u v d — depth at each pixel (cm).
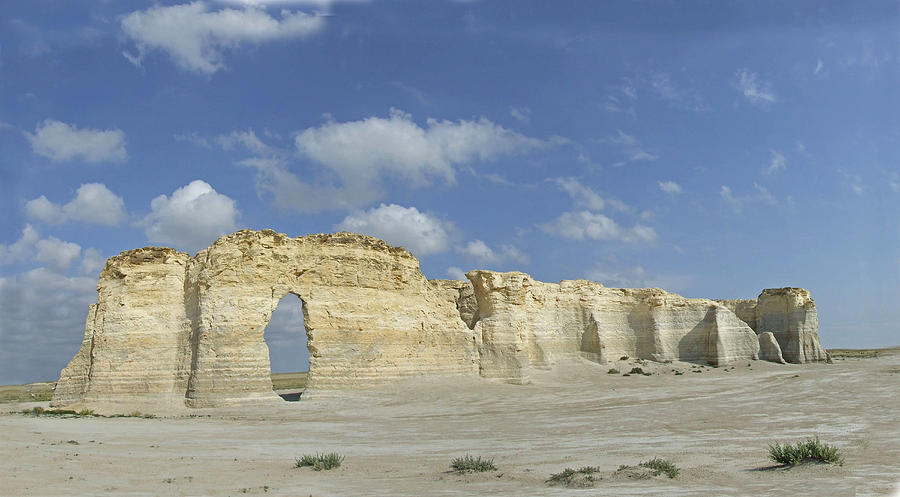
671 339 7831
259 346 4603
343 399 4628
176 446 2730
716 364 7694
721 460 2031
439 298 5806
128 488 1777
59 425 3422
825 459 1855
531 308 6769
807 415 3200
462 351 5766
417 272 5678
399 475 2000
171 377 4678
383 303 5281
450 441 2869
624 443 2577
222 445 2778
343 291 5116
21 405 5366
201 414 4116
